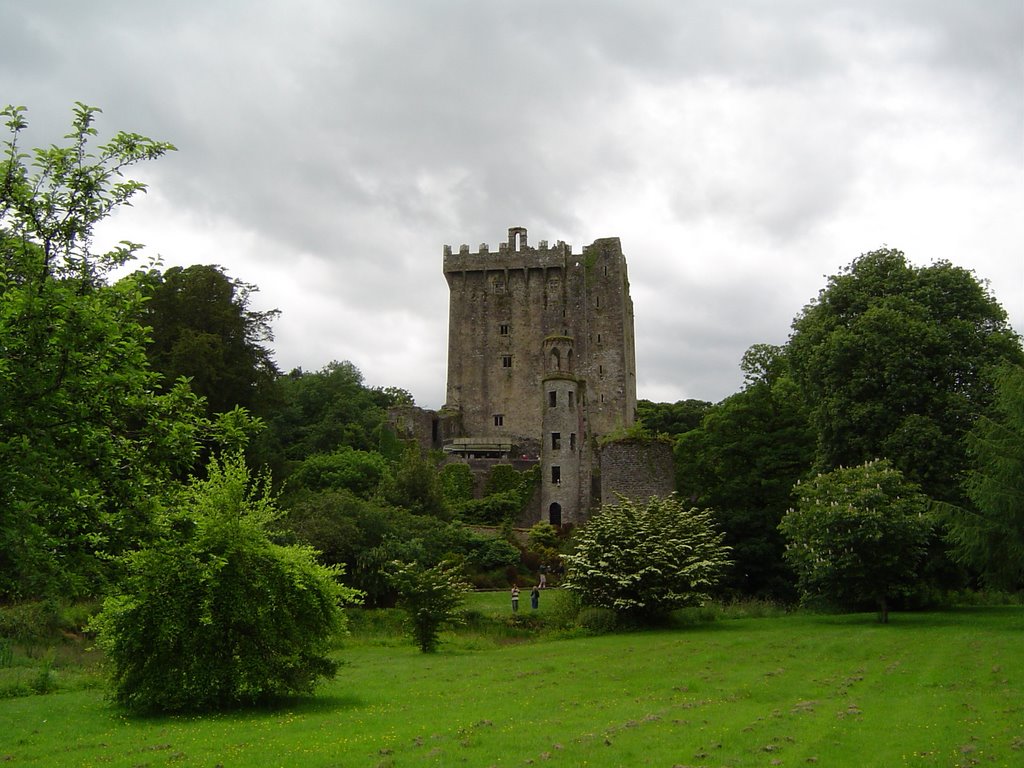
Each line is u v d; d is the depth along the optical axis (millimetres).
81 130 12680
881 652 23156
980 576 33781
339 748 13039
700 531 35062
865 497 30203
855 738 13062
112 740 14344
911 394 36531
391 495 55125
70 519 12109
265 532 18797
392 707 17047
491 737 13664
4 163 12156
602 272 90750
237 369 45969
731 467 47438
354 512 43781
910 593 31750
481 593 45812
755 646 25453
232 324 47062
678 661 22750
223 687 16953
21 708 17797
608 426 87125
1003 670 19188
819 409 39406
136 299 12875
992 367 34594
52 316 11391
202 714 16719
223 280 48156
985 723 13836
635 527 34344
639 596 32719
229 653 17203
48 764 12586
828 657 22797
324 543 40281
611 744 12977
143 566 14602
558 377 69688
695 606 33688
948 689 17328
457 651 28812
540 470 70688
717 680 19359
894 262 41688
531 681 20234
